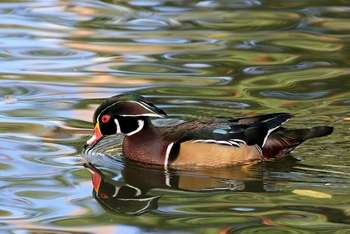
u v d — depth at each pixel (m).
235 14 21.47
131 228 11.23
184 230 11.13
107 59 18.09
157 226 11.29
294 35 19.72
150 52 18.58
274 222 11.36
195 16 21.31
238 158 13.62
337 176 12.94
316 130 13.71
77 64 17.77
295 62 17.84
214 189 12.68
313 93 16.08
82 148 14.00
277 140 13.73
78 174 13.13
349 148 13.89
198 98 15.89
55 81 16.78
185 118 14.94
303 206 11.88
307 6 22.08
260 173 13.28
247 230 11.10
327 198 12.14
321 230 11.08
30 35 19.72
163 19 21.08
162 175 13.31
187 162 13.61
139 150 13.77
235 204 12.05
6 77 17.00
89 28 20.28
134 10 21.86
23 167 13.27
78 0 22.81
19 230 11.16
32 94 16.12
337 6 22.00
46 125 14.80
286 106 15.45
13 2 22.52
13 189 12.48
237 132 13.68
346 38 19.42
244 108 15.36
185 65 17.72
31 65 17.70
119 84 16.61
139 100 14.03
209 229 11.16
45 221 11.45
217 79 16.91
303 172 13.15
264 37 19.59
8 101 15.78
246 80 16.84
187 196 12.42
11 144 14.05
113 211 11.81
